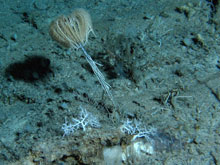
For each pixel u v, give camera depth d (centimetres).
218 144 56
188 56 74
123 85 67
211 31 81
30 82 67
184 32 82
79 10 54
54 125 58
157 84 67
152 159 54
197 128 58
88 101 63
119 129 57
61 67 71
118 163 55
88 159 55
